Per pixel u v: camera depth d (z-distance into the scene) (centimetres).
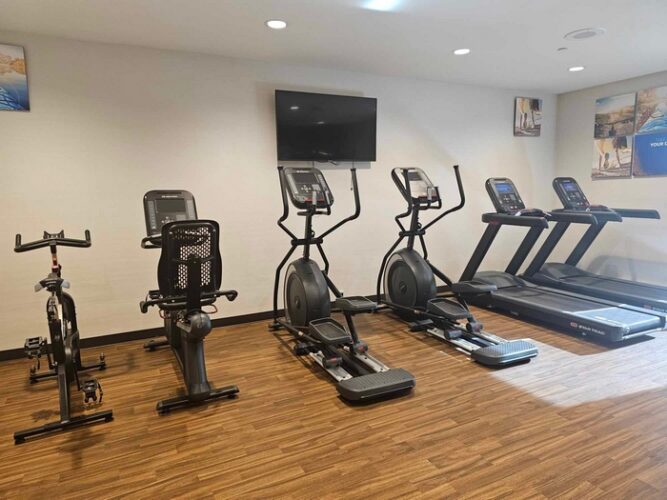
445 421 252
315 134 460
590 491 191
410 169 443
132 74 388
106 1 292
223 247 438
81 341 388
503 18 332
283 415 263
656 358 338
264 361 349
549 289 493
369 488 196
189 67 408
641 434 234
